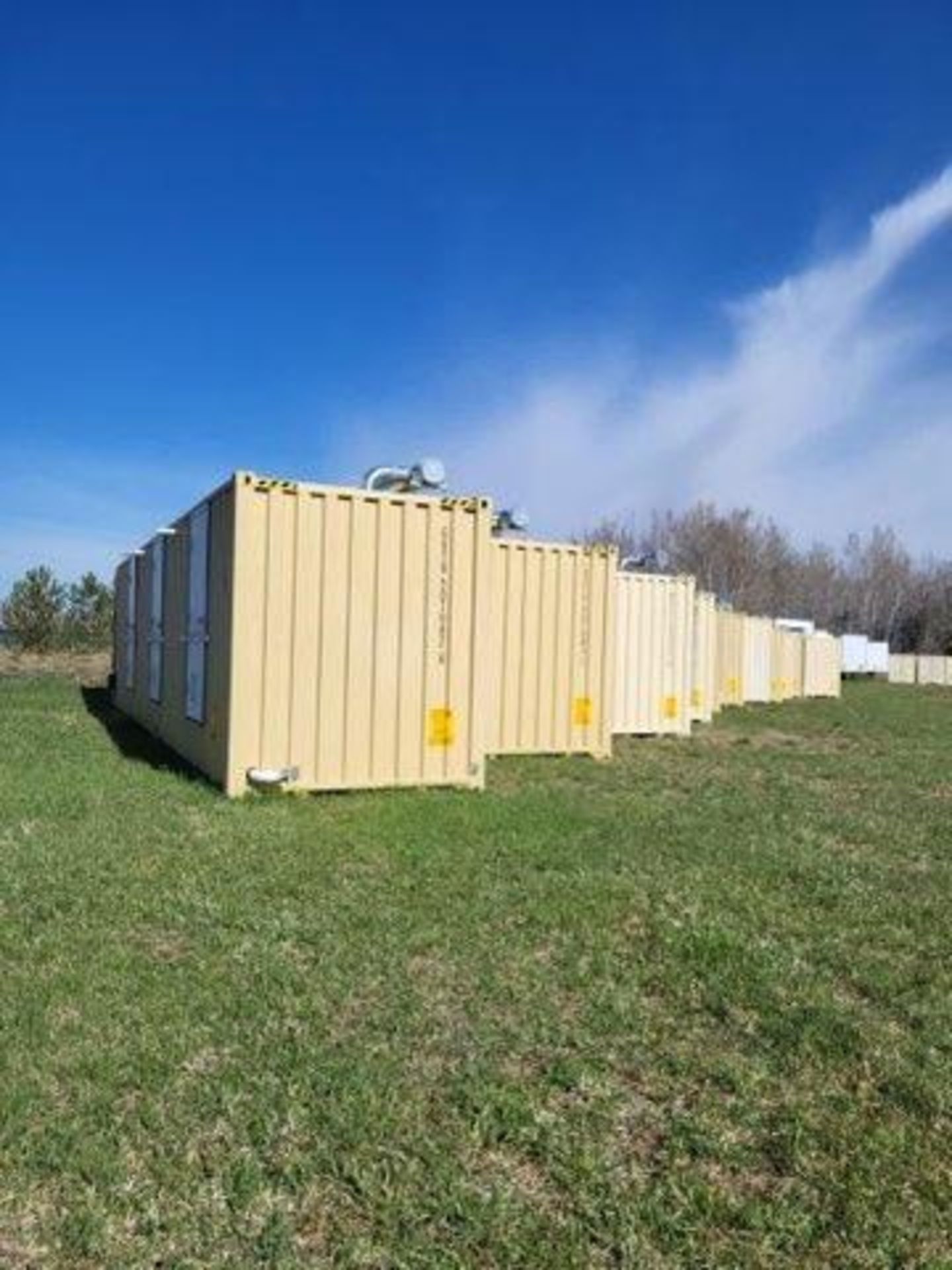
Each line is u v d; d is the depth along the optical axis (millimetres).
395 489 10328
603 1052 4047
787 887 6609
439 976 4770
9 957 4773
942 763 14117
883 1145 3383
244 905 5641
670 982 4797
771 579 75938
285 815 8172
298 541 9227
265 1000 4355
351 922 5449
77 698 19062
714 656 22312
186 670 11234
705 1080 3854
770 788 11039
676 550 74000
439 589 9844
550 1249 2795
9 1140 3205
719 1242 2863
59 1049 3818
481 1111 3502
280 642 9156
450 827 7832
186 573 11414
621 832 7949
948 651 75250
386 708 9625
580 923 5602
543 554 12984
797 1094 3758
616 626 15531
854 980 4965
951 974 5070
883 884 6820
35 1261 2705
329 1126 3377
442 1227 2898
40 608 29688
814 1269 2756
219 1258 2730
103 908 5512
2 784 8844
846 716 23609
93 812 7910
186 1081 3639
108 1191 2988
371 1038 4051
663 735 16500
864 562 81312
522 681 12883
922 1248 2848
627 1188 3109
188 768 10539
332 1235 2854
